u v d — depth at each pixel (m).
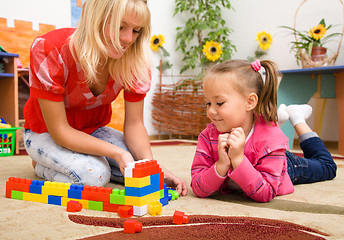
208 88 0.87
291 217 0.75
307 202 0.88
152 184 0.79
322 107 2.51
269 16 2.89
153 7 3.02
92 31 0.87
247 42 3.05
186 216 0.71
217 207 0.83
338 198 0.93
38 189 0.88
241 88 0.85
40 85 0.94
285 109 1.34
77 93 1.04
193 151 2.08
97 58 0.94
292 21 2.73
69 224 0.69
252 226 0.68
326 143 2.54
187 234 0.64
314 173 1.14
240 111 0.86
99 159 1.01
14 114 2.02
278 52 2.82
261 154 0.88
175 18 3.18
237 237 0.62
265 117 0.90
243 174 0.83
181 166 1.51
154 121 3.04
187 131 2.92
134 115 1.10
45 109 0.95
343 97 2.11
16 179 0.93
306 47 2.28
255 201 0.89
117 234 0.64
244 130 0.91
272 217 0.75
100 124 1.26
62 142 0.98
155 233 0.64
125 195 0.76
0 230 0.65
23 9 2.38
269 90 0.89
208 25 3.00
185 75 3.23
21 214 0.76
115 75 1.02
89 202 0.81
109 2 0.83
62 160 0.98
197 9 3.21
